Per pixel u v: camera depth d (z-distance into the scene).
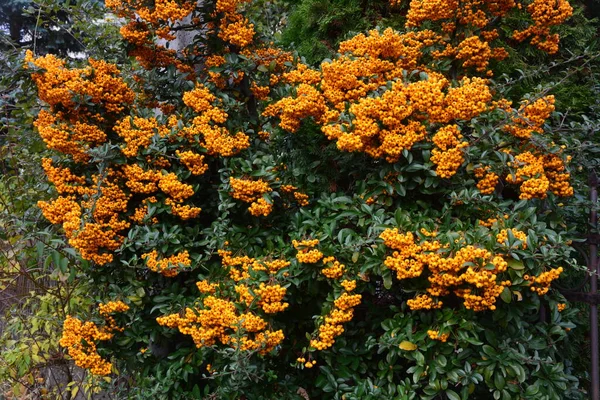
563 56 4.40
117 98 3.05
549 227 2.84
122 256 3.00
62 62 3.05
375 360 2.84
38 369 4.33
